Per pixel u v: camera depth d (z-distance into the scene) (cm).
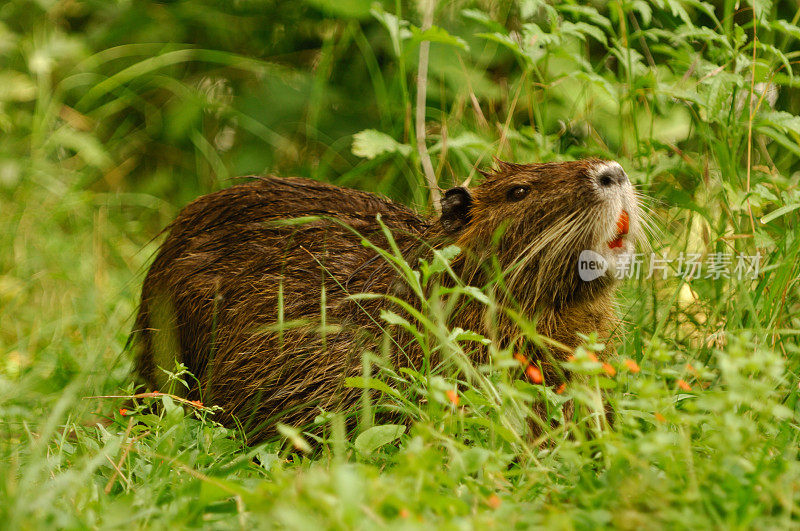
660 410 438
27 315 926
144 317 723
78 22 1258
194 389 677
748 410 509
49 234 1029
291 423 628
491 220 600
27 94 1136
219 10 1163
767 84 766
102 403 705
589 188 568
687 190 855
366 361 511
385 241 665
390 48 1053
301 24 1143
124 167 1176
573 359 434
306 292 650
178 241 717
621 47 828
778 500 373
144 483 473
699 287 745
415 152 877
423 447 434
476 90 991
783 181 751
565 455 418
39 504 391
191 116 1123
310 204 700
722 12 991
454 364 575
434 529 333
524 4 806
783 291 649
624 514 354
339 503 340
